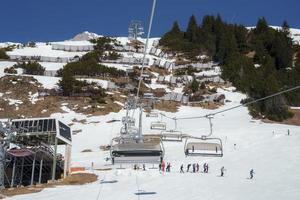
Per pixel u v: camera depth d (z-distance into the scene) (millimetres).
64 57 162500
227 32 183125
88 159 81562
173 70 155750
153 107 121875
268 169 66000
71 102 119875
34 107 117688
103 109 115938
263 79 142500
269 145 83875
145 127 105250
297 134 92938
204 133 95812
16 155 57219
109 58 155375
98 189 52719
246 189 50812
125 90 130125
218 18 198375
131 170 63062
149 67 154000
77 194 50219
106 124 108562
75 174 61469
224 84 146250
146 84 139625
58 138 60094
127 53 165125
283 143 84500
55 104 118625
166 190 50531
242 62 157125
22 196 51000
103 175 61969
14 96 122438
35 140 60812
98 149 90875
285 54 173375
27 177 66125
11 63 147500
